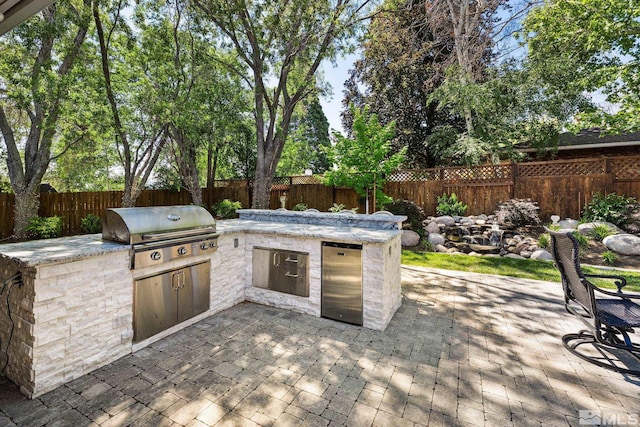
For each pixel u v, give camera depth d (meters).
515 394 2.36
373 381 2.52
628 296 2.69
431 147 13.53
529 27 9.48
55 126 8.08
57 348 2.38
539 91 10.03
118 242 2.96
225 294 4.05
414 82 13.95
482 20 12.18
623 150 10.87
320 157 22.42
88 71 7.59
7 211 8.70
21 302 2.33
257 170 10.02
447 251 7.66
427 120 14.55
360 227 4.37
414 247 8.12
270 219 5.31
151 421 2.04
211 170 14.58
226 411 2.15
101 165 12.97
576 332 3.39
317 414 2.13
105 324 2.71
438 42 13.15
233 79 10.95
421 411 2.16
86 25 7.14
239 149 14.84
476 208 9.37
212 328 3.48
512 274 5.74
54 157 8.90
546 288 4.95
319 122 22.66
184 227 3.38
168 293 3.27
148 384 2.45
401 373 2.63
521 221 8.09
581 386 2.45
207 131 10.23
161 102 8.08
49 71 7.09
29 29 6.52
